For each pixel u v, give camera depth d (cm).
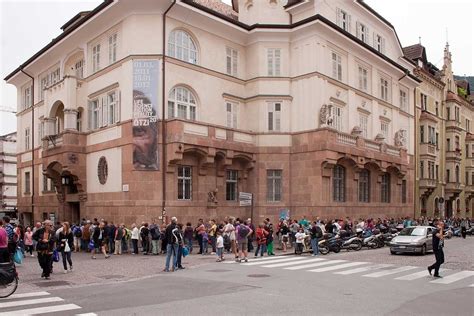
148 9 2611
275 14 3247
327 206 2992
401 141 3991
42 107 3678
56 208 3391
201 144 2650
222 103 3017
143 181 2512
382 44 3981
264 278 1476
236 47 3158
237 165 3034
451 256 2236
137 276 1557
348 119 3350
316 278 1477
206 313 977
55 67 3516
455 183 5347
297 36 3127
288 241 2709
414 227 2447
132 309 1021
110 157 2706
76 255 2266
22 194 4016
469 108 6216
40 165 3681
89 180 2898
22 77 4016
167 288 1298
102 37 2881
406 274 1580
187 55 2811
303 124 3070
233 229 2117
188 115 2786
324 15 3188
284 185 3078
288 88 3134
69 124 2925
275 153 3092
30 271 1680
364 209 3431
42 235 1491
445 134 5400
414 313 980
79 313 988
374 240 2761
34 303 1099
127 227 2525
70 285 1375
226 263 1919
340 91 3278
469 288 1301
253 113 3153
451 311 1001
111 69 2756
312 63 3034
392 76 4031
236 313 977
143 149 2527
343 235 2580
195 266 1827
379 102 3800
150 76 2581
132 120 2550
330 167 2995
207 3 3309
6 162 6731
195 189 2731
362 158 3284
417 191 4559
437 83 5144
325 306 1048
